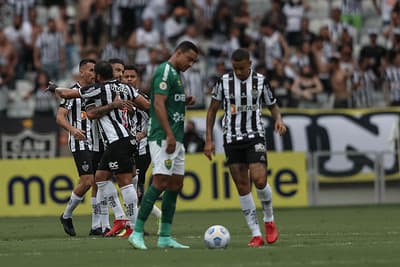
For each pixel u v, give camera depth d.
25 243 36.66
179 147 31.80
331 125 68.12
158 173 31.45
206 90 75.38
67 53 77.12
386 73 76.38
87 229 45.62
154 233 41.12
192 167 62.69
